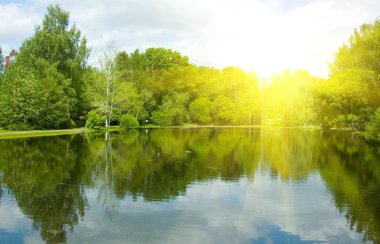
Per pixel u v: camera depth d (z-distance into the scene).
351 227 9.68
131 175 16.31
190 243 8.48
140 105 71.56
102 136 41.03
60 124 55.22
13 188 13.57
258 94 93.44
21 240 8.60
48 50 55.16
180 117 81.75
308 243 8.66
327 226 9.75
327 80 50.38
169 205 11.48
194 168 18.41
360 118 44.41
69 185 14.16
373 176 16.47
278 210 11.09
